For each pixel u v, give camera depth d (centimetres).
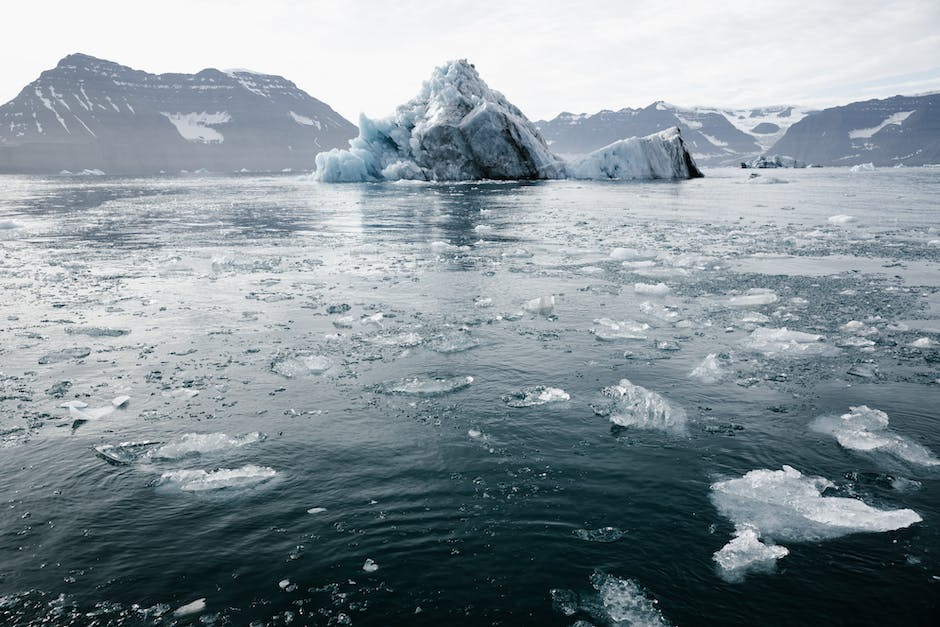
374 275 977
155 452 376
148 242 1397
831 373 511
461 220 1855
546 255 1176
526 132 4516
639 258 1124
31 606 243
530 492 327
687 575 259
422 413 434
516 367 531
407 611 238
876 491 329
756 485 329
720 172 6962
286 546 282
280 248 1289
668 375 510
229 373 520
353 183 4347
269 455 373
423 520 301
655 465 358
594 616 234
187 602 245
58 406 453
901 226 1566
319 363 538
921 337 612
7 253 1230
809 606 239
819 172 6438
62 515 311
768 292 816
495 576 259
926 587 249
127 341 616
